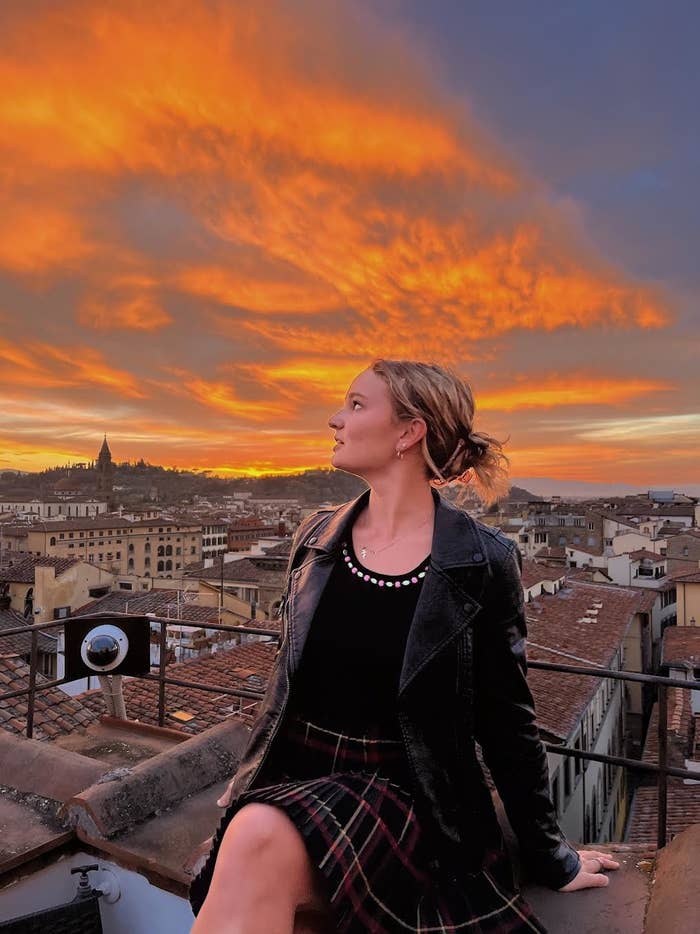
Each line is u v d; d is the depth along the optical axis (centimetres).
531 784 153
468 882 136
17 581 3922
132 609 3041
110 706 338
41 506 14000
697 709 1869
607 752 2205
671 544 5141
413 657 136
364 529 157
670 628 2667
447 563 142
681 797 1345
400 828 129
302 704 148
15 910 204
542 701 1474
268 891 112
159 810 226
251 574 3972
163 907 199
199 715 1035
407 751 135
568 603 2786
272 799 121
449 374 156
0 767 251
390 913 123
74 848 216
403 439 152
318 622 146
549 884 171
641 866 189
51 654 2317
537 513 7694
